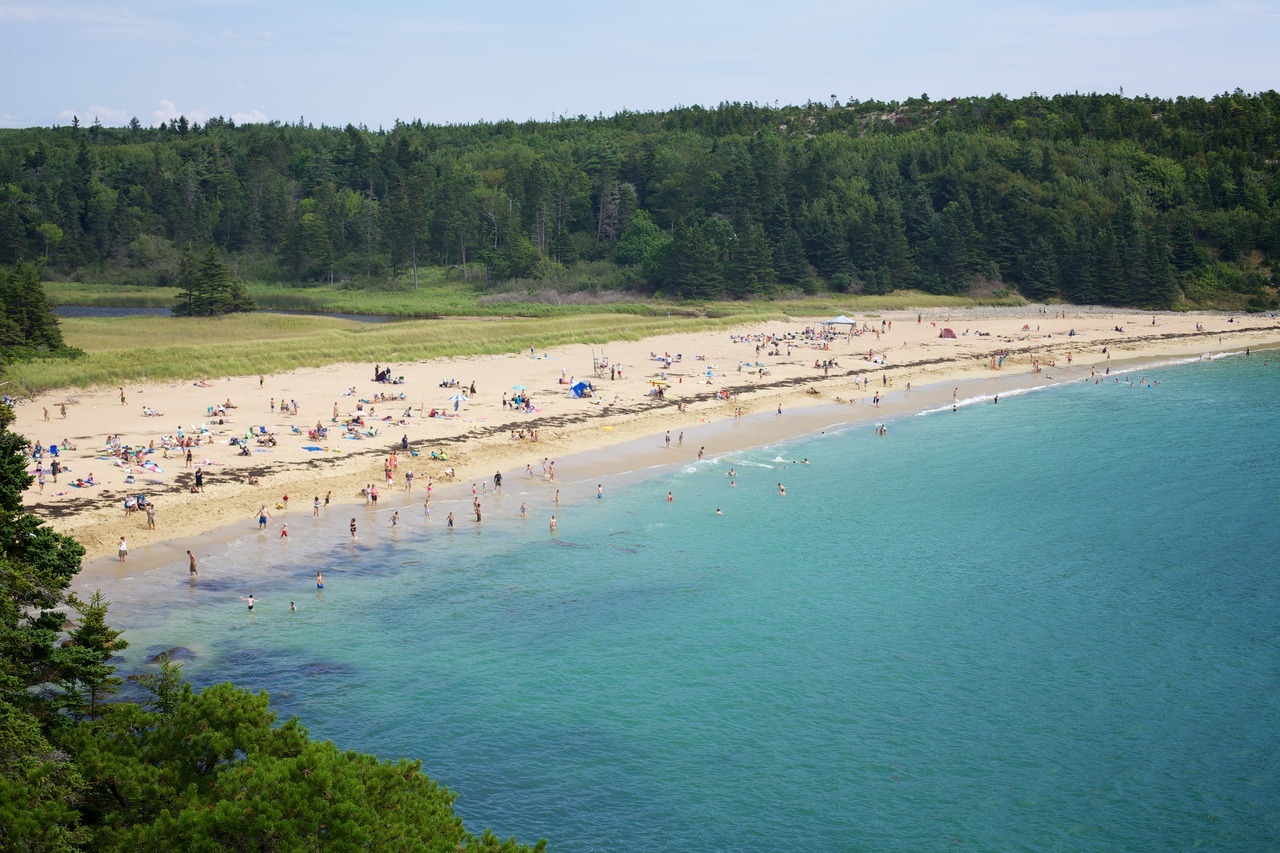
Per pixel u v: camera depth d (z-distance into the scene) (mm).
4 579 33281
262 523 70125
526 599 60969
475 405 106250
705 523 75250
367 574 63656
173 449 84312
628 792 42875
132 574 61094
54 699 32812
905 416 113938
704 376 127938
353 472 81875
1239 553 70625
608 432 99375
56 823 24703
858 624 58719
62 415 94375
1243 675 53188
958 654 55281
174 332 145875
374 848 24422
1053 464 93562
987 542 72500
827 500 81562
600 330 158625
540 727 47344
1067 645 56438
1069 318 198000
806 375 132000
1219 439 103750
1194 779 44312
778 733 47375
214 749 28328
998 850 39594
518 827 40469
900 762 45375
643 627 57750
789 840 40094
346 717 47344
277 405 102312
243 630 55312
